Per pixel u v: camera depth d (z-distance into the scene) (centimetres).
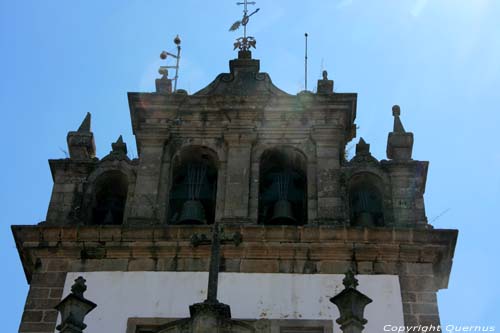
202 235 2847
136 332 2722
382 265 2838
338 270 2825
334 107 3169
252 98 3183
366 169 3078
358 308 2427
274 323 2720
